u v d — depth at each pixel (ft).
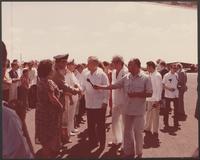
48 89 17.87
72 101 24.22
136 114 20.29
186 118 37.24
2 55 5.76
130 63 19.90
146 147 24.36
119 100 23.54
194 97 63.62
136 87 19.98
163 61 35.63
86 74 23.12
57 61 20.97
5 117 5.57
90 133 23.61
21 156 5.65
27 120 34.12
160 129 30.63
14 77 32.86
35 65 39.24
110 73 29.60
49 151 18.35
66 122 24.27
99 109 23.13
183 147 24.31
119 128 24.16
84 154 21.86
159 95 26.76
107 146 24.09
